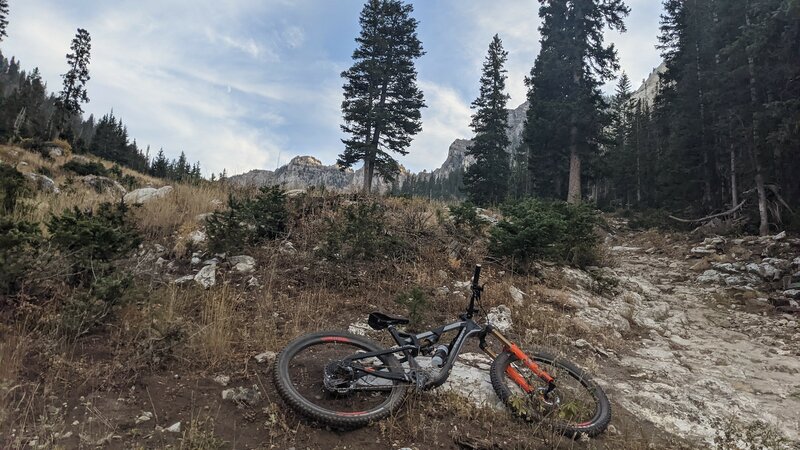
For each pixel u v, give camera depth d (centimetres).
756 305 944
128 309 439
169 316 434
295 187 1079
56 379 329
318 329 498
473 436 344
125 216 726
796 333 777
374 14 3553
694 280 1205
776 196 1730
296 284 625
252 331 464
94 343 394
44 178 1058
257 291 576
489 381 428
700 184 2373
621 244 2034
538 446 346
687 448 388
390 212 960
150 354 373
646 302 927
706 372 595
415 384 362
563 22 2742
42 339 366
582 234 1096
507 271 840
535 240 833
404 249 789
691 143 2356
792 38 1489
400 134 3528
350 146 3362
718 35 1970
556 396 388
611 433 392
